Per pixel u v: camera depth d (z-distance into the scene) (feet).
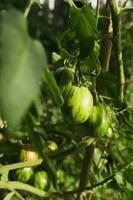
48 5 10.43
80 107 2.39
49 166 1.36
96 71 2.62
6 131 2.35
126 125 2.98
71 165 4.46
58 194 2.27
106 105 2.70
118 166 3.66
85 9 2.13
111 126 2.83
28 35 1.07
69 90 2.42
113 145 3.77
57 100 1.73
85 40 2.23
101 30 3.17
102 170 3.59
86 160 3.29
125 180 3.14
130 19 7.87
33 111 1.44
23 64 1.00
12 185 2.23
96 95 2.56
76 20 2.19
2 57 0.99
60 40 3.12
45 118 4.81
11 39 1.01
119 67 2.82
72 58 2.66
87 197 3.17
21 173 2.75
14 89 0.97
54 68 3.14
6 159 2.78
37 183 2.76
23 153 2.68
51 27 10.54
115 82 2.84
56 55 3.09
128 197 3.17
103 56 3.15
